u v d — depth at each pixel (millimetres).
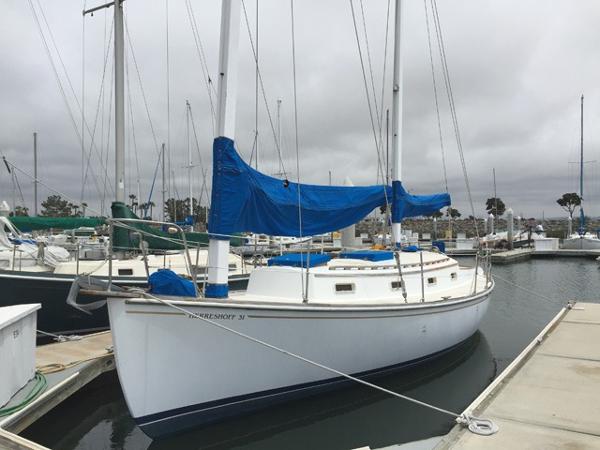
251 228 5414
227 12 5262
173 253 12516
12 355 5344
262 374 5234
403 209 8383
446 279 8438
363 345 5938
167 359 4672
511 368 5742
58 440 5684
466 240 33562
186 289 4965
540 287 18266
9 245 10500
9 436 4316
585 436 3926
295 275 6102
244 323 4992
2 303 8453
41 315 8812
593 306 9930
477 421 4195
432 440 5324
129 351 4512
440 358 7480
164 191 26219
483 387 6902
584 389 5059
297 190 5914
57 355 6875
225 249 5332
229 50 5238
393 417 5891
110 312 4496
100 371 6691
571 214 54125
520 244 35812
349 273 6469
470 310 7918
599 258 27172
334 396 6012
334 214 6105
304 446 5211
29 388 5578
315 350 5535
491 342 9484
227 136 5242
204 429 5137
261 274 6395
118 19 11406
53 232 23750
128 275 9750
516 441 3855
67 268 9633
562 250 31688
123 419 6203
